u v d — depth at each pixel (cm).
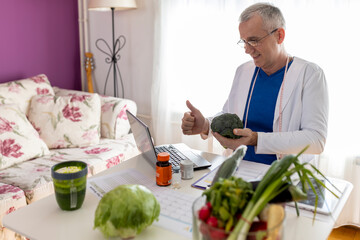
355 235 232
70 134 254
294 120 155
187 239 85
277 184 73
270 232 64
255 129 168
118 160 246
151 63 312
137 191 86
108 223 82
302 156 152
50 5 312
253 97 167
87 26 343
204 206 72
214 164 141
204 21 269
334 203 102
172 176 127
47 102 262
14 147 220
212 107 278
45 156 237
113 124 274
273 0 234
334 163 229
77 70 353
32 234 88
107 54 337
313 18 224
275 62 156
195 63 279
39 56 311
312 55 229
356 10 211
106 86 346
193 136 290
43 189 194
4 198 174
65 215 98
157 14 285
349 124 222
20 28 291
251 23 144
